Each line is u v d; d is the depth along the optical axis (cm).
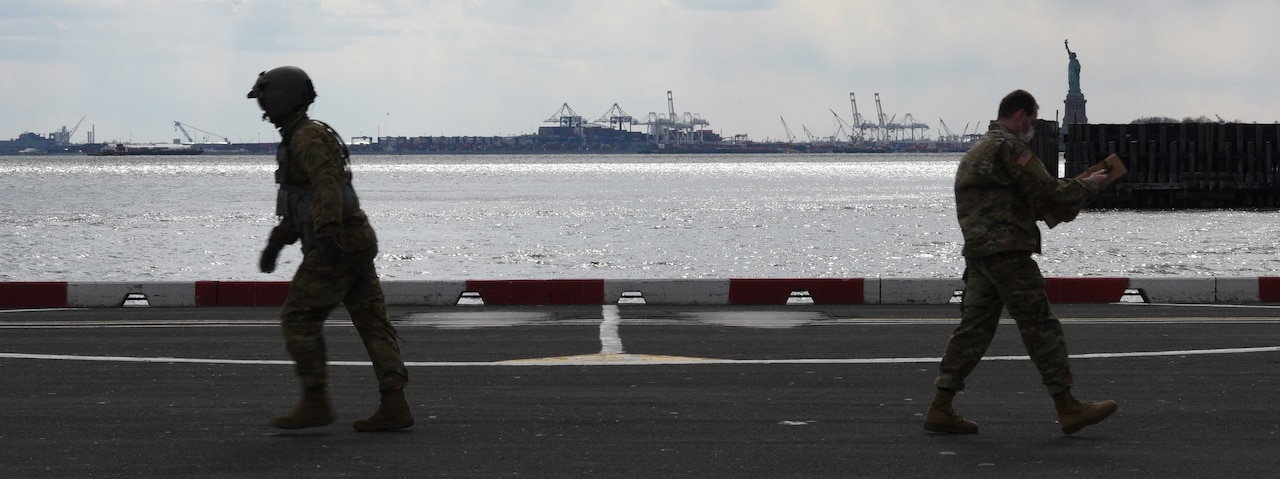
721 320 2141
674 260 6166
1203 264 5850
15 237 7544
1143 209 11006
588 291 2484
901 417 1268
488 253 6494
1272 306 2389
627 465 1055
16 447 1127
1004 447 1124
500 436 1174
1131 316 2177
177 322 2119
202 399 1374
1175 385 1448
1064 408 1156
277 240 1162
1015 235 1129
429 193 15275
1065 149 11400
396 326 2062
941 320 2128
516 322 2122
